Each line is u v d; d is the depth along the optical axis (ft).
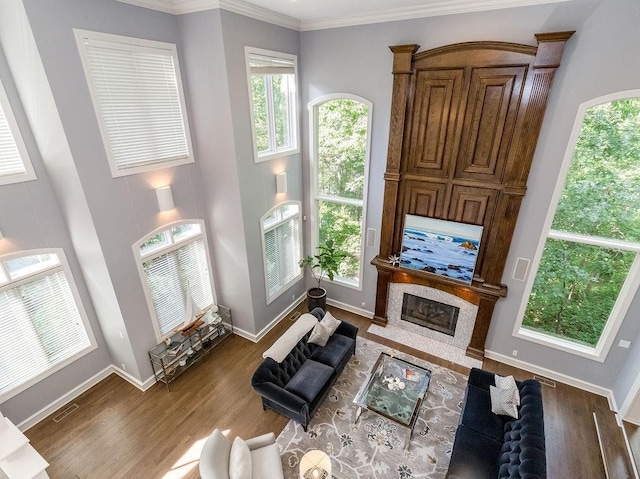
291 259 21.35
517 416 11.85
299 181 19.93
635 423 13.57
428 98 14.90
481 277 16.37
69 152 11.62
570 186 13.83
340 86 16.99
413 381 14.23
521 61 12.78
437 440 13.35
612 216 13.52
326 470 10.37
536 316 16.21
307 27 16.70
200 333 17.44
